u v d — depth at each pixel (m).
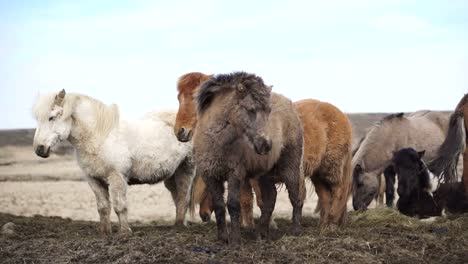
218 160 7.54
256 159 7.75
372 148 13.85
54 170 42.56
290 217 14.66
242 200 9.93
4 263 7.63
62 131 9.42
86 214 20.11
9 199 25.05
